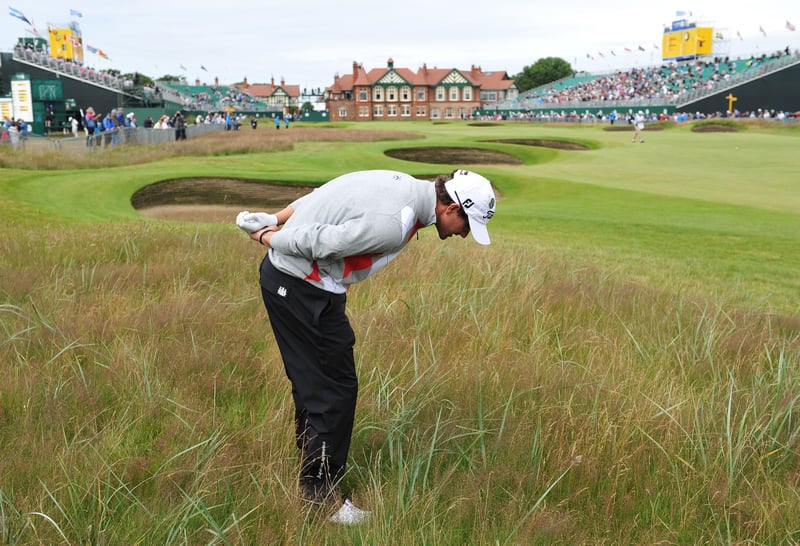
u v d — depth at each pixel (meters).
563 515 2.96
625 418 3.67
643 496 3.18
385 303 5.66
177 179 22.14
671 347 5.21
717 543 2.87
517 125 77.75
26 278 6.20
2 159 24.03
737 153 37.16
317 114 108.31
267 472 3.18
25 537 2.65
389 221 2.92
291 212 3.34
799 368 4.96
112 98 67.88
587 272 8.82
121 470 3.12
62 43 84.62
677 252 12.82
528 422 3.72
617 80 110.38
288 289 3.06
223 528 2.79
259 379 4.24
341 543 2.82
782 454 3.51
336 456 3.18
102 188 19.16
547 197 22.31
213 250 8.19
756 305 7.98
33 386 3.84
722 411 3.92
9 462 3.08
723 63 100.25
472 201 3.04
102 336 4.69
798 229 15.94
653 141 46.72
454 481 3.21
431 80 119.75
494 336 5.03
